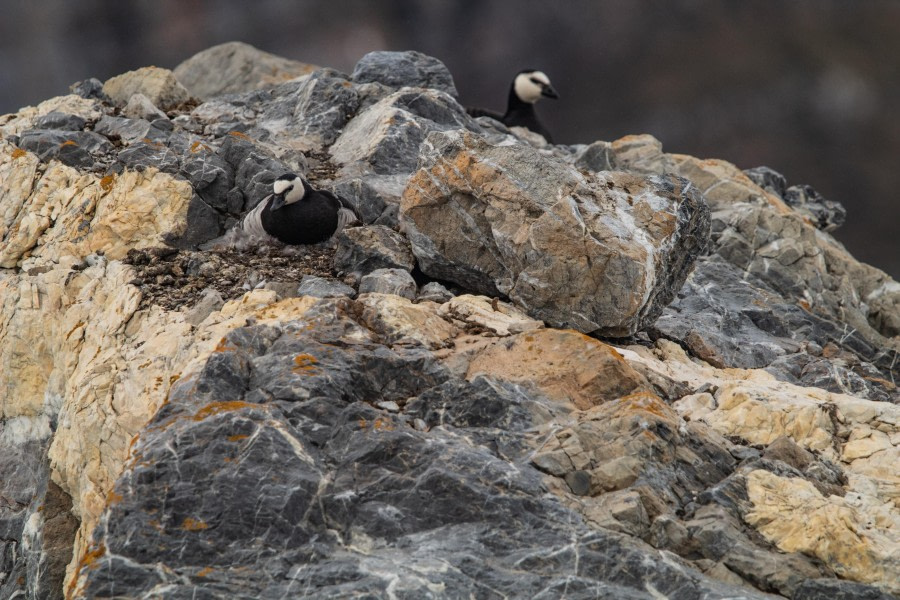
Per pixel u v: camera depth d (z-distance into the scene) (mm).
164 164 19203
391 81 25922
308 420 12273
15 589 15945
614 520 11555
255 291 15508
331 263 17531
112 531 10922
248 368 13102
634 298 15117
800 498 12219
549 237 15273
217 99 26078
